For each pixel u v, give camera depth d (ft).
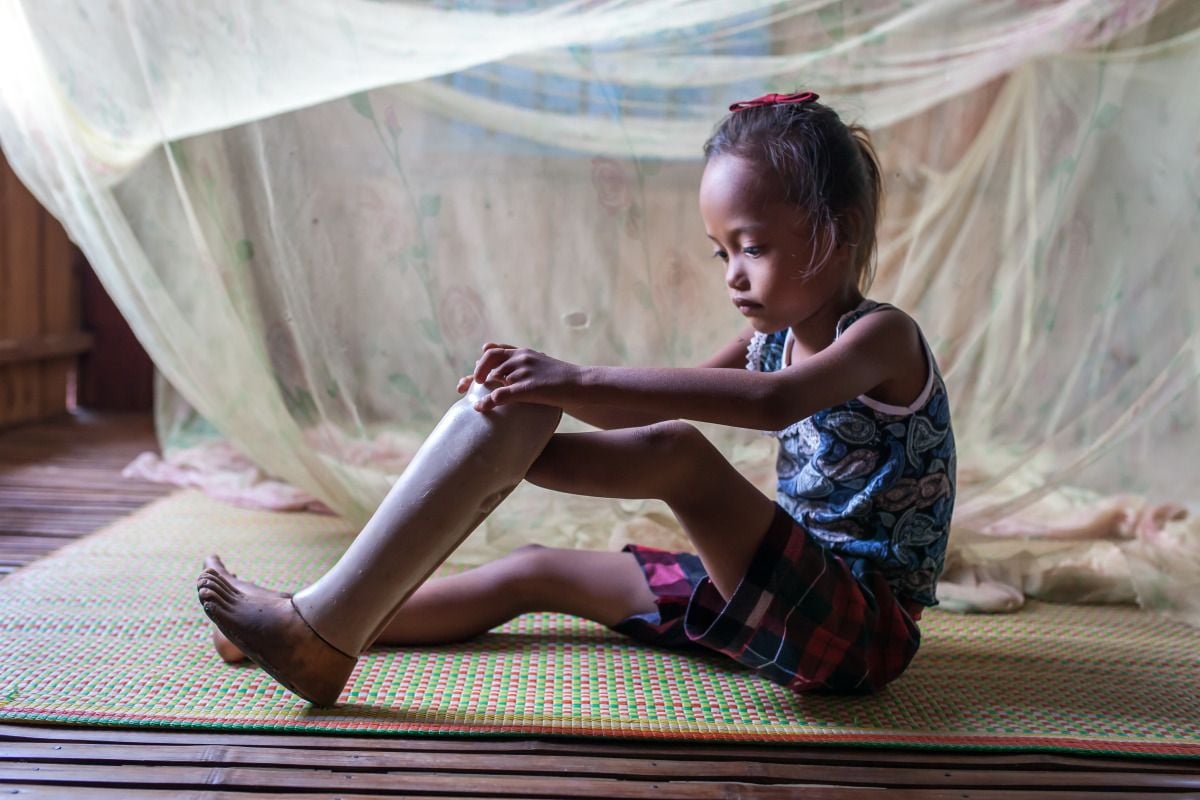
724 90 6.31
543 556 4.66
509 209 6.36
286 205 6.09
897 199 7.30
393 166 6.20
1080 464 5.92
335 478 6.27
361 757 3.44
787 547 3.85
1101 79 6.47
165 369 6.54
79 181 5.75
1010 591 5.71
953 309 7.23
